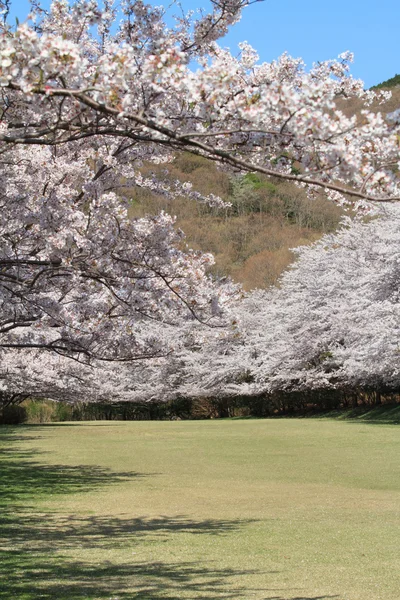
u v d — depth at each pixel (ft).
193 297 32.04
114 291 31.94
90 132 15.88
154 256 31.17
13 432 101.30
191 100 14.23
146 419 163.84
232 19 25.45
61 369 94.73
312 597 18.69
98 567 22.84
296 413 143.23
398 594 18.97
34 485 44.93
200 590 19.61
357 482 44.57
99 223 30.17
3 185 30.68
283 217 264.52
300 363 125.59
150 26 26.05
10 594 18.97
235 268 234.38
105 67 13.48
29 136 15.31
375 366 93.61
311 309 124.67
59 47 13.25
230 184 272.31
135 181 36.24
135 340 37.70
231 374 142.61
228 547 26.12
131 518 32.99
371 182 13.47
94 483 45.78
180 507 36.14
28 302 32.81
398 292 95.71
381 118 13.46
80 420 153.79
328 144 13.60
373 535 28.02
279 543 26.76
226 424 113.39
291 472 49.98
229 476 48.52
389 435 78.48
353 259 115.03
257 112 13.44
